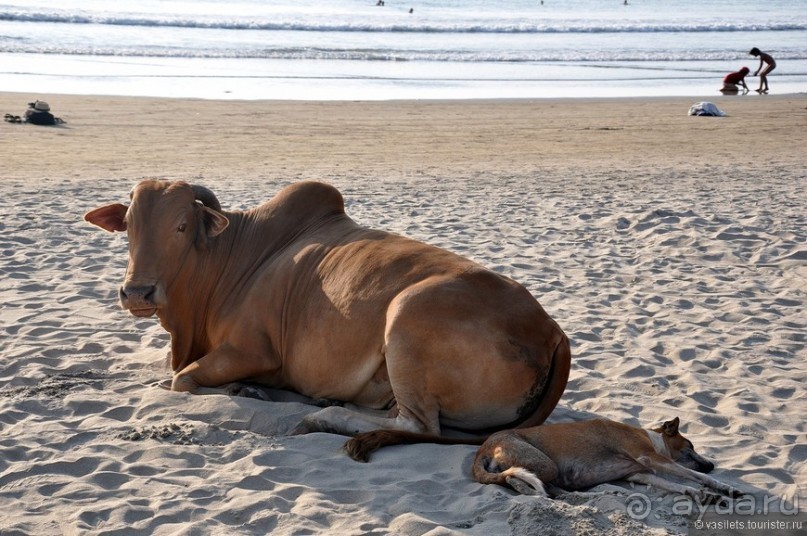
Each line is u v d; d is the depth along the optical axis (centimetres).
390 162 1823
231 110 2381
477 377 569
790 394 708
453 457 553
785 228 1263
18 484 511
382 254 631
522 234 1239
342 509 489
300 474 534
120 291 639
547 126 2364
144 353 754
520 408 582
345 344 617
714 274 1070
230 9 5531
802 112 2755
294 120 2286
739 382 730
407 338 575
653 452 522
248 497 500
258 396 649
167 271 656
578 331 847
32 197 1351
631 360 768
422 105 2625
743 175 1736
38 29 4072
